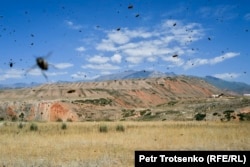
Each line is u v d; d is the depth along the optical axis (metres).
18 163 17.91
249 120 68.56
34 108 106.06
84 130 39.97
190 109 87.19
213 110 80.19
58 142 27.41
